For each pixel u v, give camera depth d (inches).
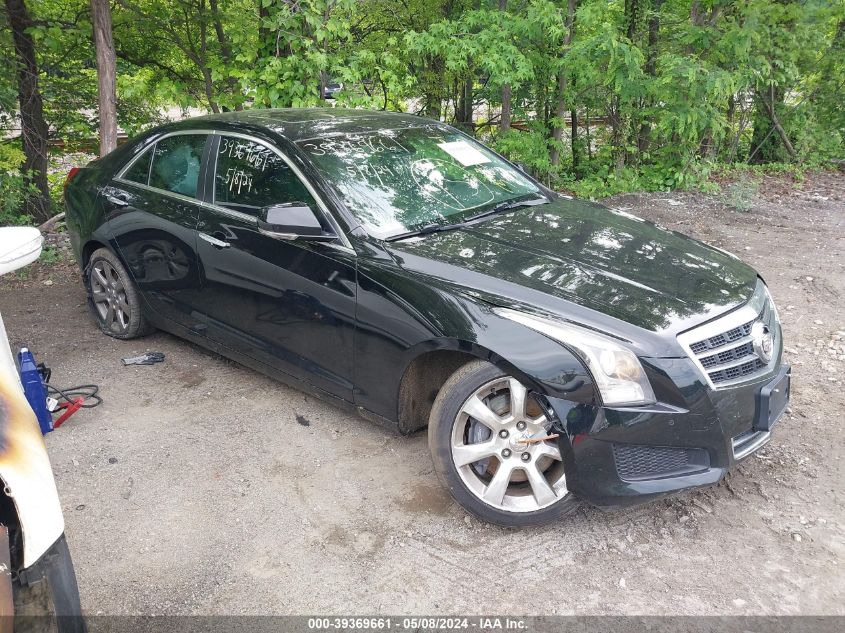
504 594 110.8
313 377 149.8
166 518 129.0
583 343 112.0
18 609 78.3
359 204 144.4
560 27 376.5
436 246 136.2
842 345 195.6
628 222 159.5
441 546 121.6
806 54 447.8
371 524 127.3
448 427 123.1
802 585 111.5
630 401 111.0
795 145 498.6
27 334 209.2
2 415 84.8
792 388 173.0
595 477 113.8
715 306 120.6
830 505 130.3
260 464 145.0
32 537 76.4
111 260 194.2
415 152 165.6
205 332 173.9
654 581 113.0
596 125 487.8
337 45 366.0
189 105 371.2
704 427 112.9
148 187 183.8
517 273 126.1
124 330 200.1
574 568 116.2
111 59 317.1
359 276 135.5
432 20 450.9
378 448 150.5
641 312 116.1
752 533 123.6
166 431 157.3
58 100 435.8
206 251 164.4
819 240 298.5
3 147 317.7
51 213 414.9
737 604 108.0
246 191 159.5
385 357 133.5
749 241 297.7
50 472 83.0
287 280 147.6
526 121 440.8
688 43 410.3
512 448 121.2
